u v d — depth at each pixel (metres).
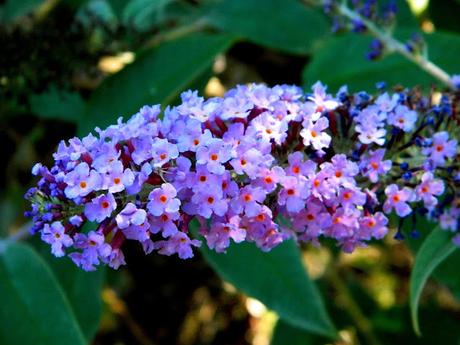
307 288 0.28
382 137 0.20
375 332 0.38
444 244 0.22
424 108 0.21
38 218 0.18
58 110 0.38
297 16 0.35
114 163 0.17
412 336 0.38
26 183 0.42
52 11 0.38
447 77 0.26
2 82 0.32
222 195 0.17
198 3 0.40
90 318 0.30
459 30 0.36
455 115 0.21
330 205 0.19
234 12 0.36
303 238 0.20
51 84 0.34
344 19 0.29
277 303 0.28
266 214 0.18
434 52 0.31
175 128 0.18
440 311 0.39
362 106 0.20
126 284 0.43
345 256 0.42
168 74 0.31
